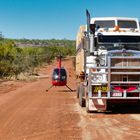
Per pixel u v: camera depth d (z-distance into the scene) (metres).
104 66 19.95
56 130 15.52
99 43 21.52
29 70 79.75
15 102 26.95
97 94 19.98
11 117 19.44
